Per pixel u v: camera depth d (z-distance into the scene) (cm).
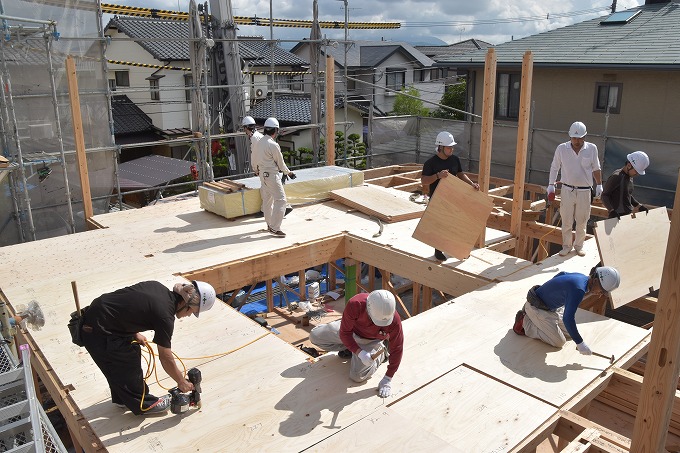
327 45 1297
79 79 975
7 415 360
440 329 509
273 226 779
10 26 815
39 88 934
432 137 1442
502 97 1480
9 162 830
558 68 1287
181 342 496
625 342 486
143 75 2300
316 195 957
